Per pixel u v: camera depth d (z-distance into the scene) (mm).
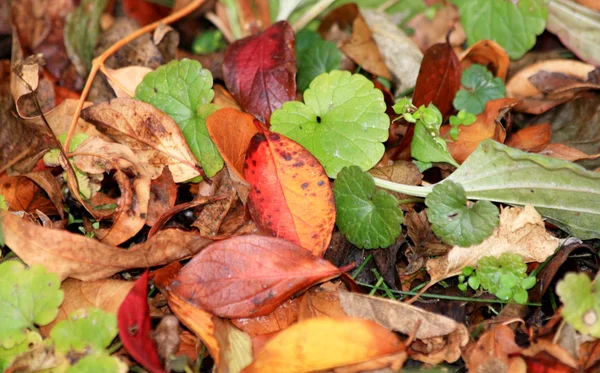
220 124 357
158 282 346
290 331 335
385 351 333
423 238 371
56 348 337
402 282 369
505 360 342
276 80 395
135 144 377
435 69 388
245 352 341
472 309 361
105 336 339
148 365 325
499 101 390
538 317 359
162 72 392
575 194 365
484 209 358
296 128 375
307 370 333
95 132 392
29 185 382
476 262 362
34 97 374
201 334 337
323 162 371
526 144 393
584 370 342
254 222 361
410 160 391
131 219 363
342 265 370
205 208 366
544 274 362
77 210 386
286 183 357
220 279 342
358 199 363
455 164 375
